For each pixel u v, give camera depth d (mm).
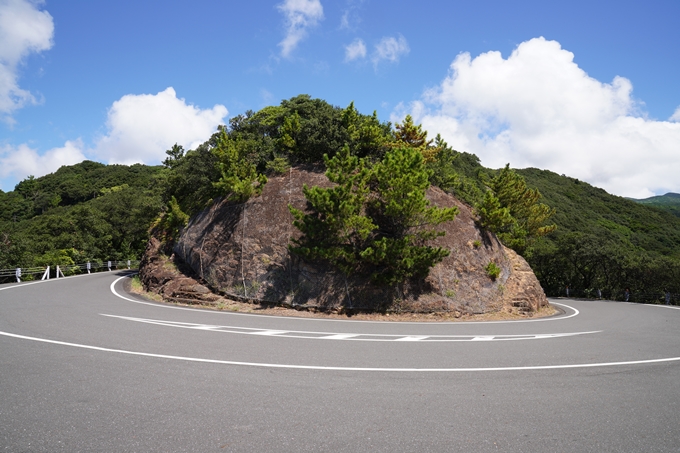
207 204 21391
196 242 19688
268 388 5516
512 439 4121
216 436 3988
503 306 17422
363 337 10008
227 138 20969
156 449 3688
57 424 4195
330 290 15992
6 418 4320
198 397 5090
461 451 3814
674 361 7828
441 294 16422
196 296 16688
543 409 5012
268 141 24000
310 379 5988
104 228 47375
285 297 16016
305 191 15719
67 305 13680
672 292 31891
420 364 7129
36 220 55375
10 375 5773
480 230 20344
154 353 7297
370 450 3779
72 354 7035
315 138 21875
